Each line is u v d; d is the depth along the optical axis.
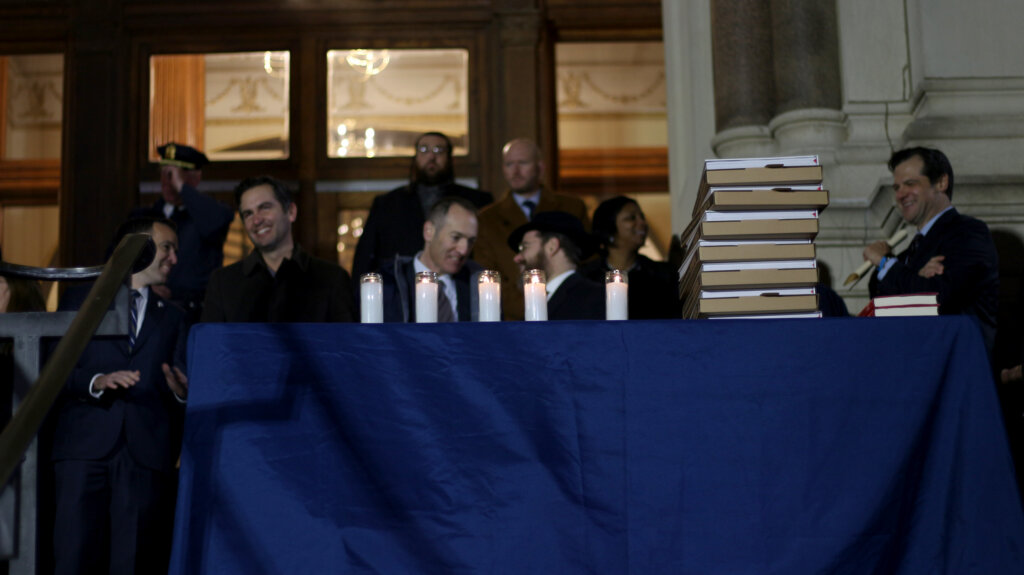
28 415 1.89
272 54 9.89
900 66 4.85
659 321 2.41
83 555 3.62
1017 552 2.32
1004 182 4.50
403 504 2.29
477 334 2.39
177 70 9.85
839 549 2.30
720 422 2.36
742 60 5.07
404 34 9.87
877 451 2.36
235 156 9.77
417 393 2.35
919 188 4.11
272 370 2.33
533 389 2.36
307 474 2.28
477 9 9.87
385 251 5.93
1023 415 3.49
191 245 6.14
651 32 10.30
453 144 9.77
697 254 2.83
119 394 3.79
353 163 9.76
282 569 2.23
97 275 2.73
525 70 9.80
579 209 6.25
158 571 3.80
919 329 2.42
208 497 2.25
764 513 2.32
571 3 10.13
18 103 10.13
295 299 4.38
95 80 9.73
